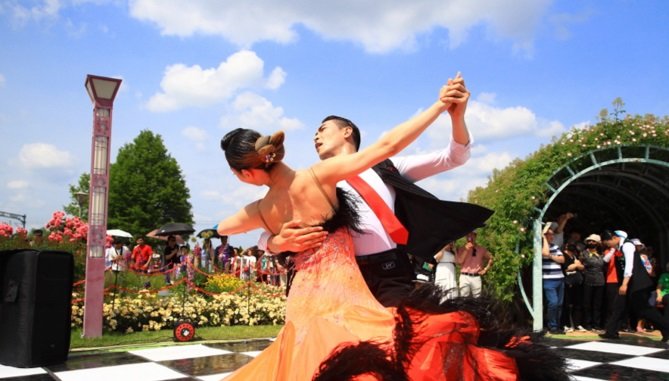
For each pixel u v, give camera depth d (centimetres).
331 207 210
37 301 554
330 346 181
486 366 175
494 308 196
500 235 891
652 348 721
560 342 776
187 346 680
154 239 3925
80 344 677
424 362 169
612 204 1188
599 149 898
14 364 555
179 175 4197
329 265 207
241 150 207
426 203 264
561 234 978
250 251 1476
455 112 242
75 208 4266
